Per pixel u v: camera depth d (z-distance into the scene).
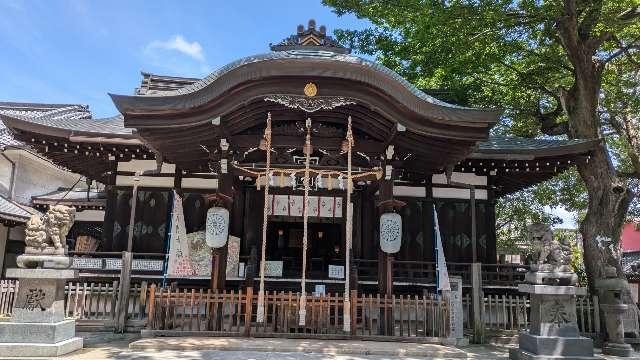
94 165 14.47
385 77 9.09
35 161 18.80
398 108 9.29
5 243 15.92
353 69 9.02
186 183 13.35
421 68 17.53
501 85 17.14
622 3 12.31
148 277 12.16
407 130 9.49
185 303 9.26
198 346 7.98
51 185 20.06
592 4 12.69
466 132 9.53
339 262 14.88
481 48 14.26
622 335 10.07
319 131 10.31
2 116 11.71
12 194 17.84
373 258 13.24
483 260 13.50
